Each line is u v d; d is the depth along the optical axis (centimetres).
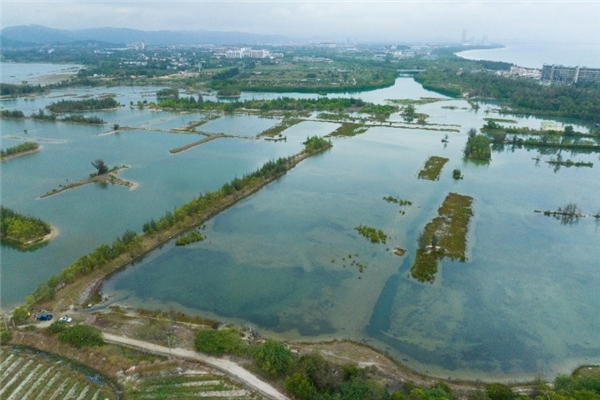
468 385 5638
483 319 6975
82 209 11131
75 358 5934
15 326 6612
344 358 6066
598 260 8800
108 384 5534
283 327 6769
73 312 7044
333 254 8969
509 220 10638
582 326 6838
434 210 11219
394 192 12544
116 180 13150
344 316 7025
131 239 8925
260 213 11044
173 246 9312
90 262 8044
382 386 5319
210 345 6038
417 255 8775
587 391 4866
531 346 6400
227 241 9538
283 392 5359
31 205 11362
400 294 7612
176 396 5325
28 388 5434
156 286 7838
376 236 9575
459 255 8850
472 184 13225
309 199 12000
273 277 8125
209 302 7381
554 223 10525
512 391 5431
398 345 6388
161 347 6156
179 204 11444
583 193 12519
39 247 9231
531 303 7394
